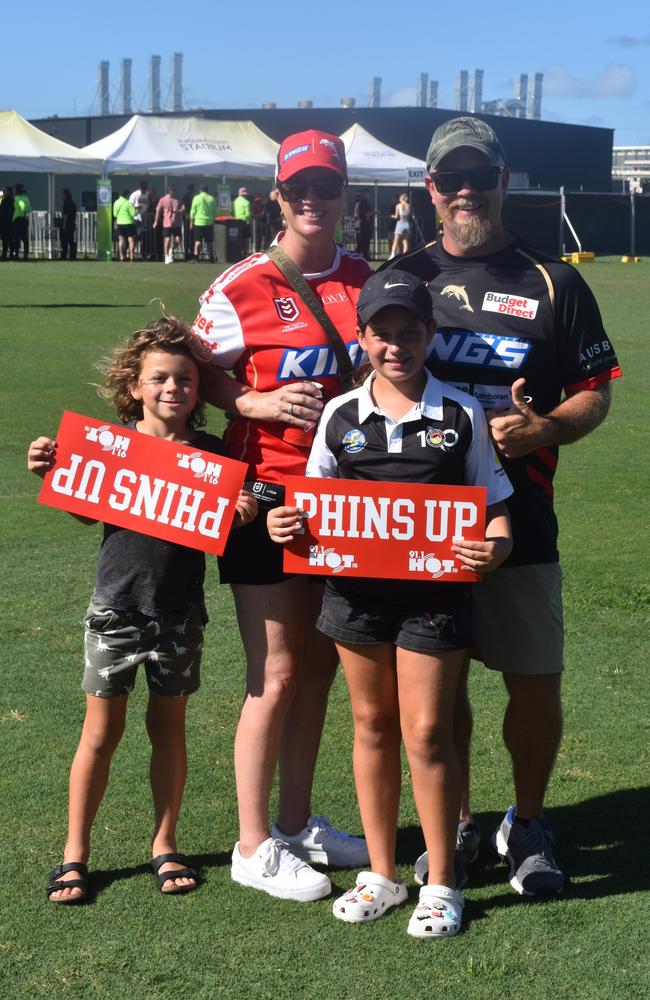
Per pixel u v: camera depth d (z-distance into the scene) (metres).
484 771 4.22
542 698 3.51
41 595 5.98
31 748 4.28
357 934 3.17
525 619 3.48
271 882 3.37
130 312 18.52
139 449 3.33
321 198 3.42
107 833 3.70
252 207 34.19
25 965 3.00
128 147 33.62
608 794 4.04
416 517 3.14
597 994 2.88
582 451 9.74
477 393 3.49
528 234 37.47
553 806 3.96
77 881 3.31
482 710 4.73
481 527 3.12
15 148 31.45
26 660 5.12
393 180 36.62
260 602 3.48
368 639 3.22
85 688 3.38
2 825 3.72
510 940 3.13
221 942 3.12
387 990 2.90
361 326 3.20
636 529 7.33
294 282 3.46
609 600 5.98
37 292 21.62
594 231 38.50
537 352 3.46
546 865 3.41
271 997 2.87
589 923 3.22
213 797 3.97
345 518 3.18
